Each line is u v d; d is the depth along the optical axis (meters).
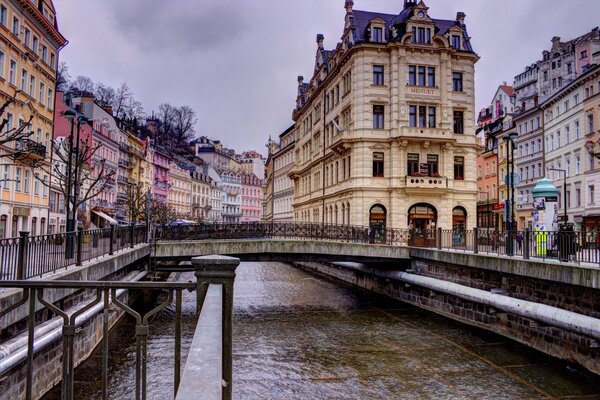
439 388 12.84
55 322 11.08
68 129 46.38
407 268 27.03
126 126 72.50
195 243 24.89
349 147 40.34
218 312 3.54
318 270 46.72
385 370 14.41
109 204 61.75
